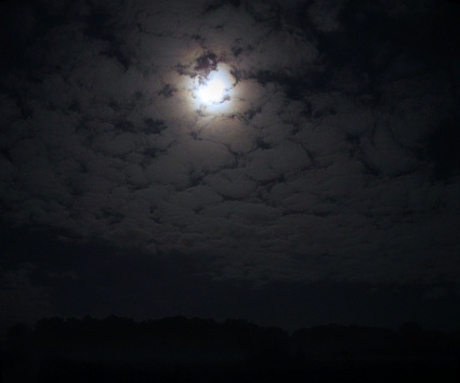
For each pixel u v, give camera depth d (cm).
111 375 3334
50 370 3141
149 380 3325
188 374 3519
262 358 3762
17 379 2977
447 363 3691
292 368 3675
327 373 3522
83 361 3431
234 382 3238
